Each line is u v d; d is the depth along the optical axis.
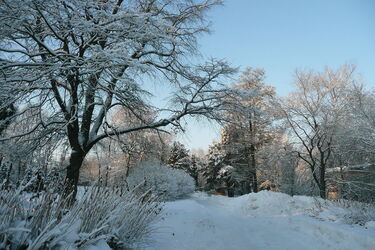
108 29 6.28
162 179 16.03
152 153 12.10
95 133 9.66
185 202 11.97
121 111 10.96
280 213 11.60
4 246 2.54
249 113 9.88
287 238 6.83
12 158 8.11
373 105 18.00
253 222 9.38
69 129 8.62
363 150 19.02
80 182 15.84
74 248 3.11
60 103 7.93
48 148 8.67
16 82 5.79
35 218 3.11
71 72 6.11
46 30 7.02
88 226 3.76
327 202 11.06
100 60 5.91
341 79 19.78
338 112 19.06
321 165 19.77
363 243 5.66
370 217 7.84
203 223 7.34
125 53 6.14
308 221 8.16
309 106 19.86
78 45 6.69
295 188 25.95
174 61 9.71
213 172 31.06
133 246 4.58
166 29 7.16
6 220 2.86
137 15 6.22
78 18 5.81
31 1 5.29
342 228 6.93
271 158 21.86
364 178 20.64
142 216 4.95
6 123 7.70
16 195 3.08
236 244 5.91
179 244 5.34
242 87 23.14
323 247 5.94
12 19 5.53
